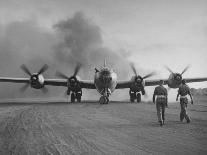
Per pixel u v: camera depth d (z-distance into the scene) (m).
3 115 17.23
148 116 17.06
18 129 12.00
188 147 8.77
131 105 26.52
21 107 23.92
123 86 33.56
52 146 8.92
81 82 31.62
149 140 9.84
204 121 14.80
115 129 12.14
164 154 7.97
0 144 9.17
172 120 15.27
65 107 23.91
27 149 8.55
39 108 22.75
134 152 8.19
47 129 12.05
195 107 24.42
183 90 14.32
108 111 20.27
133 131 11.64
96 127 12.66
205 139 9.95
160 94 13.64
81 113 18.73
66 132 11.38
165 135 10.72
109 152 8.19
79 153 8.09
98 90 30.36
